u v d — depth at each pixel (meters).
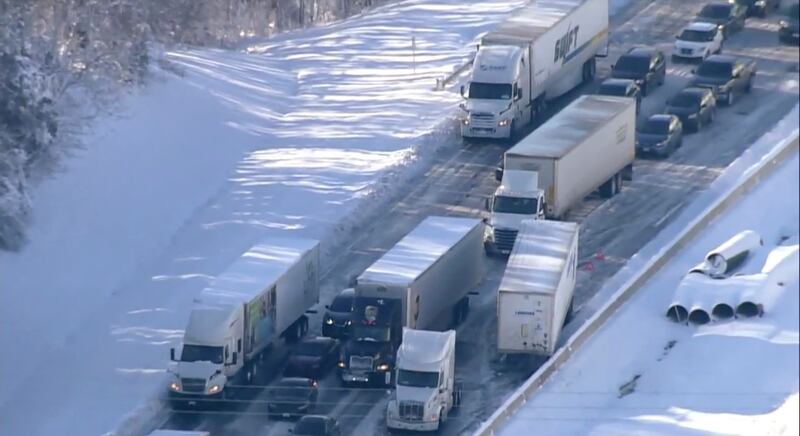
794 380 148.88
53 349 151.62
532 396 142.38
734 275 167.25
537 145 175.38
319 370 144.88
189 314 156.75
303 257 153.25
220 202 185.50
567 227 160.00
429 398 134.75
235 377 144.00
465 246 157.00
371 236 178.00
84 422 138.00
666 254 170.25
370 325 143.62
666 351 153.50
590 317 157.12
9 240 168.62
